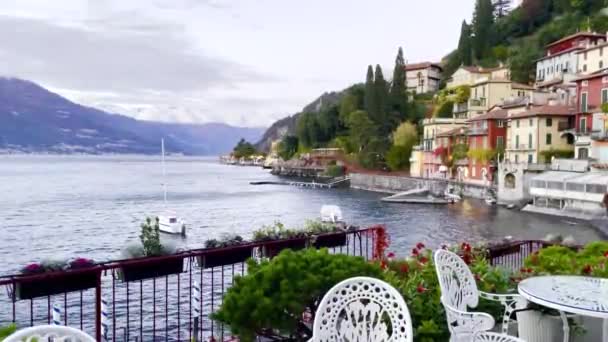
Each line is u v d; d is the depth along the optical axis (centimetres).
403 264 678
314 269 517
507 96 9181
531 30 12481
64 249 3756
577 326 572
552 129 6306
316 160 13438
